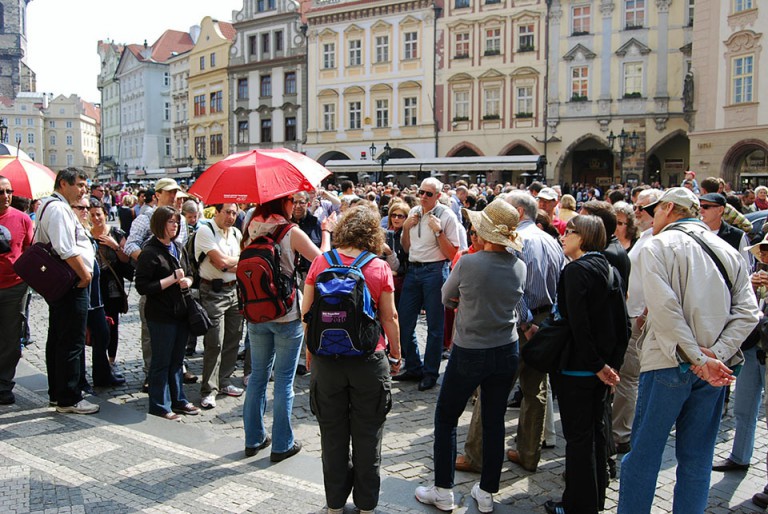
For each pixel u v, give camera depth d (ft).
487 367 14.02
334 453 13.84
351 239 14.07
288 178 16.92
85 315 20.51
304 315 14.23
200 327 20.45
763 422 20.89
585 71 116.37
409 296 24.76
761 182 82.53
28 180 24.63
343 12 139.23
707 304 12.18
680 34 109.70
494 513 14.42
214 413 21.38
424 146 131.85
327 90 143.84
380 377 13.71
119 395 23.07
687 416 12.73
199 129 180.04
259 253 16.17
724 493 15.70
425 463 17.26
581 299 13.44
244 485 15.46
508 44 122.21
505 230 14.08
